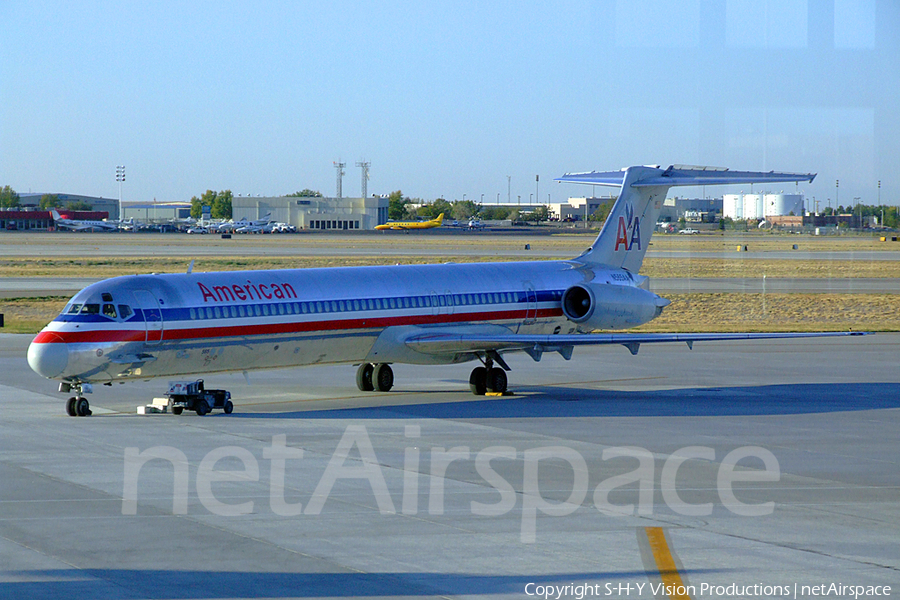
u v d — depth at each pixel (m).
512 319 99.69
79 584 37.22
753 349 138.38
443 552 41.72
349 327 87.38
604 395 93.69
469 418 78.69
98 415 78.69
